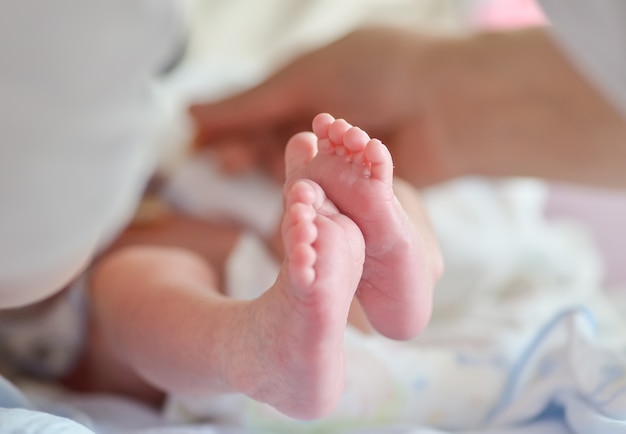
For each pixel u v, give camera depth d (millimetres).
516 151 1159
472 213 1333
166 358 728
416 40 1172
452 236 1260
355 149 562
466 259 1247
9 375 1086
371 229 571
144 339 764
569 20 742
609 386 727
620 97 790
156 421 915
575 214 1597
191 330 698
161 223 1190
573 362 779
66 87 599
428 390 860
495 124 1140
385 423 852
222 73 1500
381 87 1192
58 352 1050
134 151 723
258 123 1291
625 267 1523
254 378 580
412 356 884
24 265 612
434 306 1222
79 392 1087
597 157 1100
